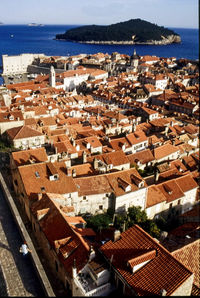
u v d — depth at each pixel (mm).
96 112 157625
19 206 61062
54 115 130500
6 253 43969
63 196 60688
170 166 91250
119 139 104688
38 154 70875
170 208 77438
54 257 44000
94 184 66750
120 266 39375
